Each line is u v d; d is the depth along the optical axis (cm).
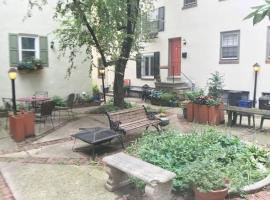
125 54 1095
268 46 1112
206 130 619
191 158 465
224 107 866
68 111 1163
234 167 453
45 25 1237
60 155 589
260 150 543
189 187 380
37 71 1230
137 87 1773
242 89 1213
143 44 1694
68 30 1090
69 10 1070
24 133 720
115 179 420
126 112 704
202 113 878
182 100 1266
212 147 508
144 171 371
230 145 543
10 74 745
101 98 1532
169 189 362
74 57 1321
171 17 1514
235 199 385
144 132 718
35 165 532
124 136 718
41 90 1248
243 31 1188
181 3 1448
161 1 1559
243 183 411
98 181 456
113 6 897
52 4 1244
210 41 1325
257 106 1152
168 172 368
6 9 1142
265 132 772
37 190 427
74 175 482
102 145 652
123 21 998
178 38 1495
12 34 1162
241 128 823
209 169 389
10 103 1145
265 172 457
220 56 1288
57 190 426
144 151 484
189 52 1430
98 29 998
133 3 988
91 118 1009
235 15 1209
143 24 1252
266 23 1106
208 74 1347
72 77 1329
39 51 1232
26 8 1184
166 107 1260
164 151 485
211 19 1310
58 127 866
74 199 398
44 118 941
